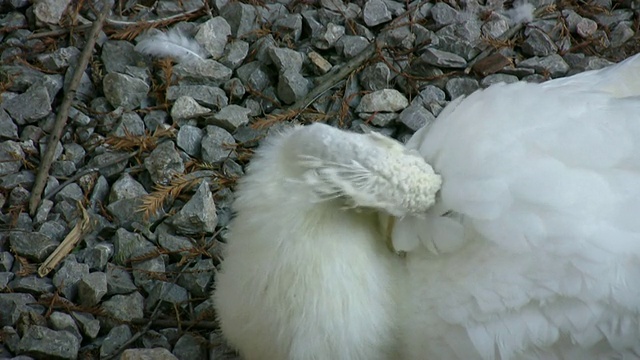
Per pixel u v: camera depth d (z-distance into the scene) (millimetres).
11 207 2008
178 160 2029
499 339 1773
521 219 1771
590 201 1770
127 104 2076
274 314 1814
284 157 1823
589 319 1759
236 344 1864
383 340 1812
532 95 1827
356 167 1779
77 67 2090
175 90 2076
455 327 1789
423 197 1791
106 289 1945
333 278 1802
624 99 1836
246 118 2068
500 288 1772
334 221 1811
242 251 1833
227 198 2020
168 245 1984
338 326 1801
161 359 1886
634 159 1787
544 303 1766
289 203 1810
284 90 2090
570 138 1791
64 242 1980
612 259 1757
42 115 2062
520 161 1786
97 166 2033
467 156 1797
